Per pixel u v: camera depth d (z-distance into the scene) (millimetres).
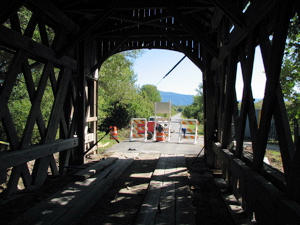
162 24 6020
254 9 2797
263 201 2398
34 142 8562
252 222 2961
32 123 4133
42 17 4355
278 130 2340
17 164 3578
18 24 3742
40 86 4289
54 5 4371
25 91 8742
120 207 3748
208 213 3473
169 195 3977
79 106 6012
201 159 7180
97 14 4980
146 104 27469
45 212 3166
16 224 2816
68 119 5820
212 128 6047
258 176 2639
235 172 3531
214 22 5461
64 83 5156
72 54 5680
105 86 16906
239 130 3559
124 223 3203
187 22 4879
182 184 4594
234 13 3164
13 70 3553
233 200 3770
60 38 4875
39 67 9102
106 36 7090
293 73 5172
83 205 3471
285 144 2209
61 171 5324
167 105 13141
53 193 4047
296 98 5348
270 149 9672
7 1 3309
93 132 7488
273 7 2283
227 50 4199
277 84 2254
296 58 5125
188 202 3666
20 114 8305
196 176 5203
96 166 5715
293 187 1941
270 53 2318
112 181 4988
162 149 9250
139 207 3738
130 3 4688
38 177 4410
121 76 17125
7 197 3734
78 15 5750
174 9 4762
